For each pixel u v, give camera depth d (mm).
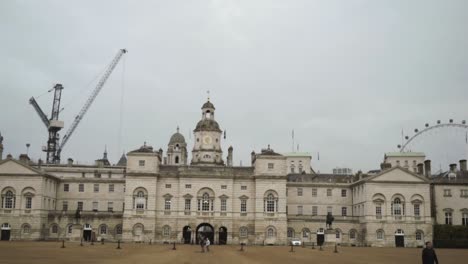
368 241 132625
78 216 132000
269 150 139125
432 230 133750
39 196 130375
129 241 129500
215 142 163500
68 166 178750
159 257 71750
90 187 145000
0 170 130875
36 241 120875
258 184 134500
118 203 144625
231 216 133750
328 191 148000
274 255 81500
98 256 71062
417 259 76750
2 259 60031
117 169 176125
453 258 81188
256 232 132500
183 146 196875
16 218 129375
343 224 139000
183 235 132750
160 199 133750
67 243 111875
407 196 134750
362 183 138000
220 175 135000
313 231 138250
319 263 65188
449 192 140625
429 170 152125
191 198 133750
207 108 167500
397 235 133000
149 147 137875
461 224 139125
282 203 133875
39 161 171250
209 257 74250
